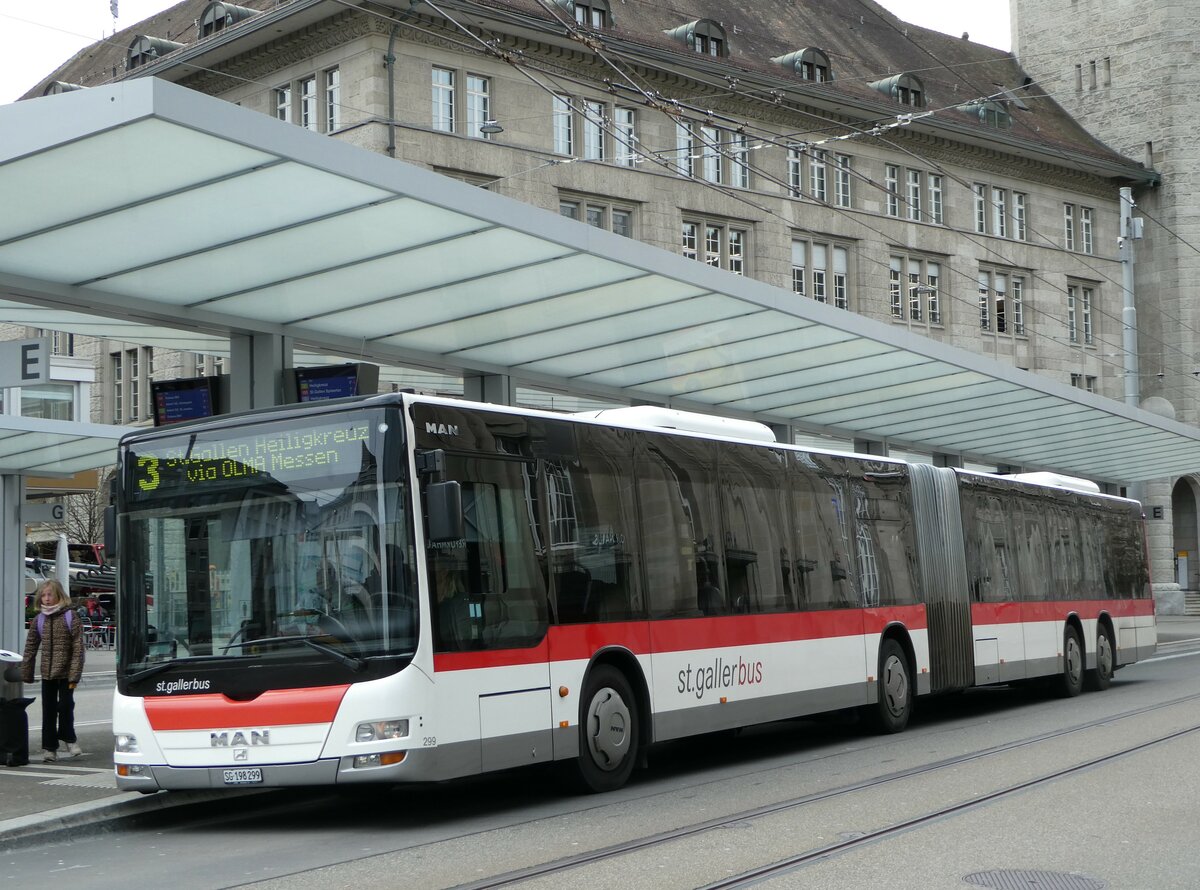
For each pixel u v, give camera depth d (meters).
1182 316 64.00
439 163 39.06
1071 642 22.69
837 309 20.41
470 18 39.03
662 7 47.97
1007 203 58.84
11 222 12.89
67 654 14.33
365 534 10.66
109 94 11.01
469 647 10.93
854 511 17.03
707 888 8.00
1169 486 64.50
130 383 54.16
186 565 11.12
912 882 8.09
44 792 12.12
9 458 29.62
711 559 14.10
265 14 39.38
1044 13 67.75
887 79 53.78
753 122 47.94
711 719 13.70
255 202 12.97
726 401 25.56
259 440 11.15
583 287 17.05
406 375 24.84
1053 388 27.34
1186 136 64.25
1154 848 9.05
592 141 43.09
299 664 10.55
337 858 9.44
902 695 17.52
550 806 11.70
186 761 10.76
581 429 12.71
